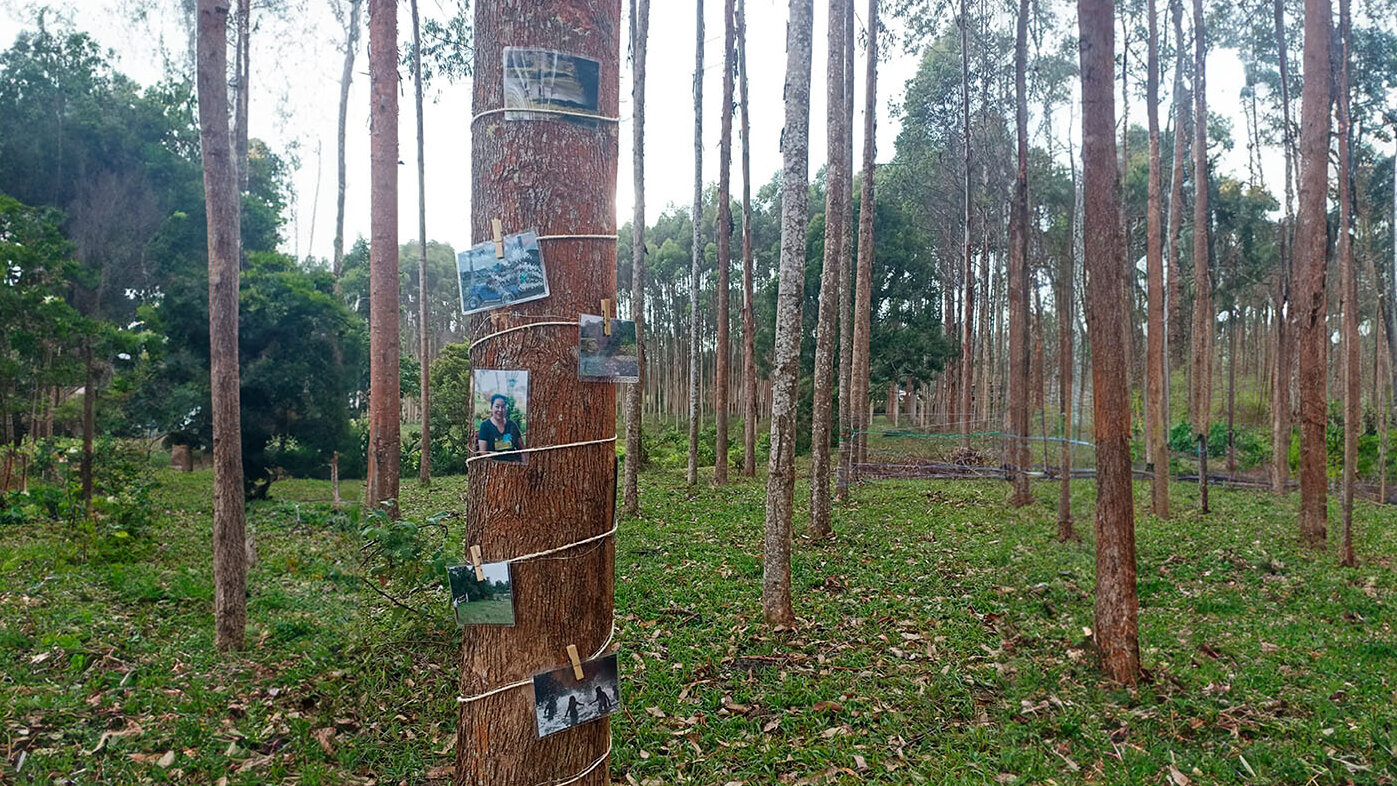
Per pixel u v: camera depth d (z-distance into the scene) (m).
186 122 19.16
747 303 19.73
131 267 18.27
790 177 7.26
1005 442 19.98
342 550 10.09
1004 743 4.65
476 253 2.22
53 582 7.65
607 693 2.27
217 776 4.03
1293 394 21.05
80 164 17.83
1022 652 6.23
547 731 2.19
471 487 2.26
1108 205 5.87
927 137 24.53
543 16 2.21
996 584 8.37
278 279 15.77
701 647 6.17
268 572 8.93
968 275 21.03
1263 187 22.69
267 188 20.78
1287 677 5.75
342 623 6.60
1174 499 16.25
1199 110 16.39
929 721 4.95
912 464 21.16
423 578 5.83
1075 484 17.83
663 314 44.72
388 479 10.73
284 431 16.06
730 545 10.34
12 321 11.32
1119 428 5.82
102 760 4.09
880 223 23.91
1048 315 30.64
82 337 11.64
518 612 2.19
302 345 15.87
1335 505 14.98
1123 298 5.91
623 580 8.30
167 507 13.69
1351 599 7.82
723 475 17.86
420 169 19.34
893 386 27.23
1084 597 8.01
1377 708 5.09
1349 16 12.50
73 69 18.03
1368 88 16.22
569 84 2.22
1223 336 35.44
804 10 7.28
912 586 8.23
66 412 13.91
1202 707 5.12
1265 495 17.03
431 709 4.86
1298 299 10.96
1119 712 5.15
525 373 2.18
